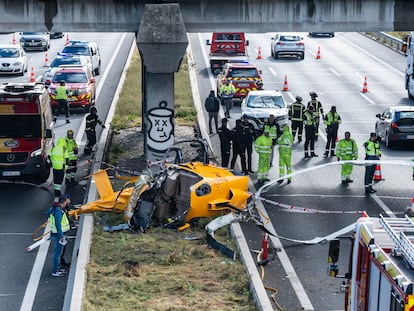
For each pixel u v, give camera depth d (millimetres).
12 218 37125
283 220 36875
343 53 99125
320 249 32969
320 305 27469
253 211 36281
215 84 76000
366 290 19469
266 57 95688
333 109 48875
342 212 38125
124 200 35406
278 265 31203
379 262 18531
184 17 42281
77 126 57500
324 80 79750
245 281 28156
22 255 32375
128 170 44688
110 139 52594
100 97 69000
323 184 43188
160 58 41250
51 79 67312
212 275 29094
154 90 42344
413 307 16750
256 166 47000
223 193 35000
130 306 26094
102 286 27812
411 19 42656
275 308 27094
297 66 88875
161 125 42688
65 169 42188
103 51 96062
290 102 67750
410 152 51406
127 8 41688
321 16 42469
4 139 42812
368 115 62781
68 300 26703
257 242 33688
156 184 34469
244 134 44375
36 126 43094
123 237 33031
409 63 69812
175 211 34719
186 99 66312
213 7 42094
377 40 109312
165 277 28781
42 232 35094
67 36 107688
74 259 30656
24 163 42531
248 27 42469
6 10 41594
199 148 49188
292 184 43062
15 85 44938
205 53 96375
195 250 31438
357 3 42406
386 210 38531
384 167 46938
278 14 42375
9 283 29594
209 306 26234
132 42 103688
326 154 49344
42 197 40750
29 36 95625
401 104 67750
